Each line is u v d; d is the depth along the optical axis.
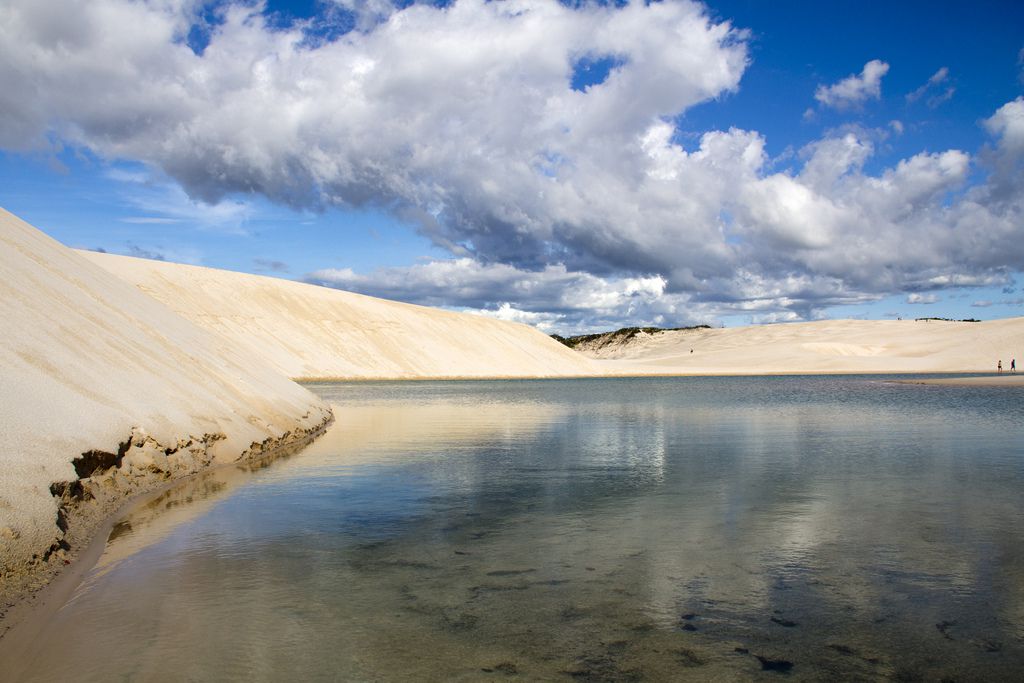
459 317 91.12
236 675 4.46
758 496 10.05
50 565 6.26
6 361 8.48
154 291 62.41
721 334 164.62
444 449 15.45
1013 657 4.77
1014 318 114.25
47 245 15.91
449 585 6.23
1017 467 12.44
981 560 6.86
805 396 37.03
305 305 74.44
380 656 4.76
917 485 10.77
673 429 19.77
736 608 5.66
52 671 4.48
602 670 4.58
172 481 10.62
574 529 8.21
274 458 13.88
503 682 4.39
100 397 10.01
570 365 92.75
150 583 6.18
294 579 6.35
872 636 5.11
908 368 96.62
